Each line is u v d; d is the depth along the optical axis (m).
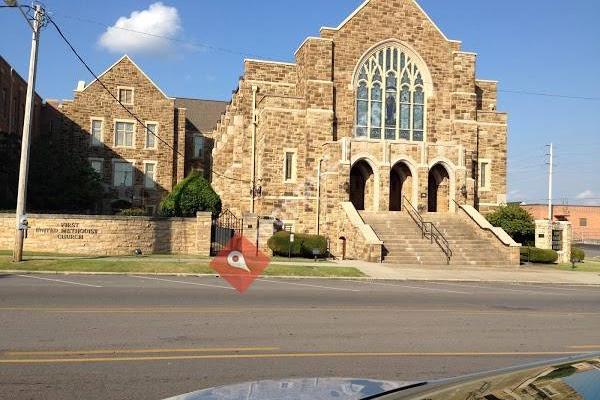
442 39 38.94
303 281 21.17
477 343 9.98
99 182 45.41
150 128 51.50
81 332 9.57
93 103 50.03
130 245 27.84
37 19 21.47
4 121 41.56
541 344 10.07
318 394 3.85
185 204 31.77
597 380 2.49
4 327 9.77
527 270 28.86
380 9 37.88
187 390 6.47
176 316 11.41
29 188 37.22
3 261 21.75
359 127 37.38
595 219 79.81
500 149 40.03
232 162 43.16
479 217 33.41
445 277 24.31
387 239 30.97
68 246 27.06
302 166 35.94
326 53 36.41
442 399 2.57
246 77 38.44
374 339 9.97
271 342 9.34
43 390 6.39
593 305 16.53
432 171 36.88
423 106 38.59
